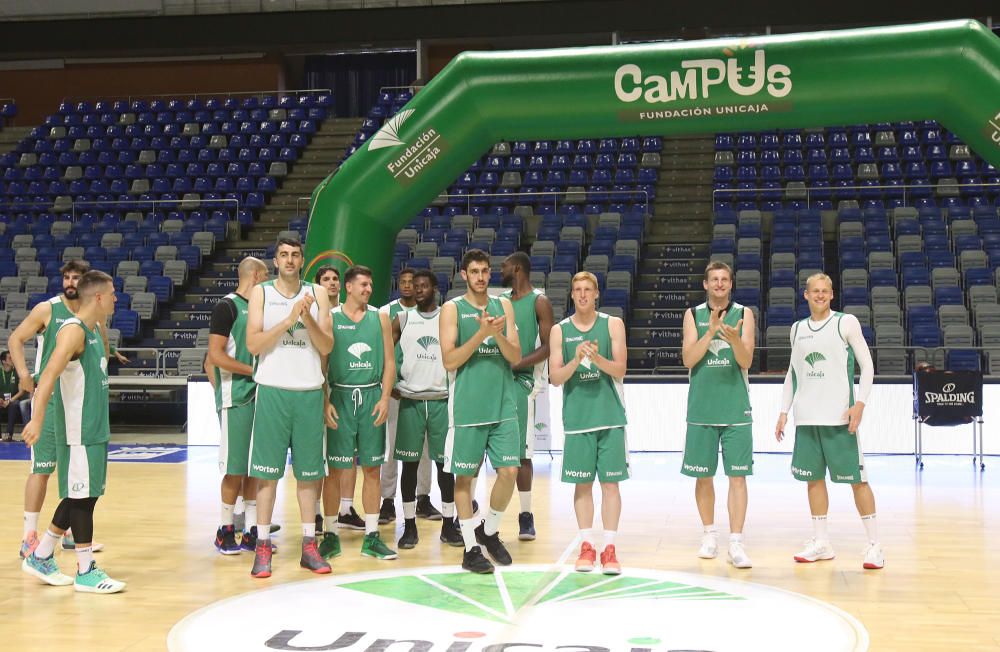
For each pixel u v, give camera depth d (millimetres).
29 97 20594
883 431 9883
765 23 16531
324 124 18672
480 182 16531
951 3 15938
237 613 4129
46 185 17656
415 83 18594
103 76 20422
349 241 7059
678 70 6406
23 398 12000
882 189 15273
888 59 6160
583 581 4695
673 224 15297
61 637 3812
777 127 6594
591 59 6512
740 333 5137
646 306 13391
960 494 7395
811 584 4629
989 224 13859
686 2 16750
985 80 6059
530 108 6648
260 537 4883
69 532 5961
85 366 4574
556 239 14531
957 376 8836
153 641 3744
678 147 17234
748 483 7984
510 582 4676
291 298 4883
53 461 4996
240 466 5285
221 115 18750
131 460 9680
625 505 6969
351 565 5090
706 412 5172
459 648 3582
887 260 13141
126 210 16734
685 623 3934
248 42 18234
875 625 3922
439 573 4887
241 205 16547
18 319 13656
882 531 5977
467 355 4777
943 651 3584
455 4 17547
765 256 14305
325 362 5027
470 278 4859
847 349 5070
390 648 3594
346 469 5840
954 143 16484
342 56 21062
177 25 18359
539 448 9781
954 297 12227
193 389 11141
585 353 4766
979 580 4711
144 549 5527
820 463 5129
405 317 5648
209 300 14469
